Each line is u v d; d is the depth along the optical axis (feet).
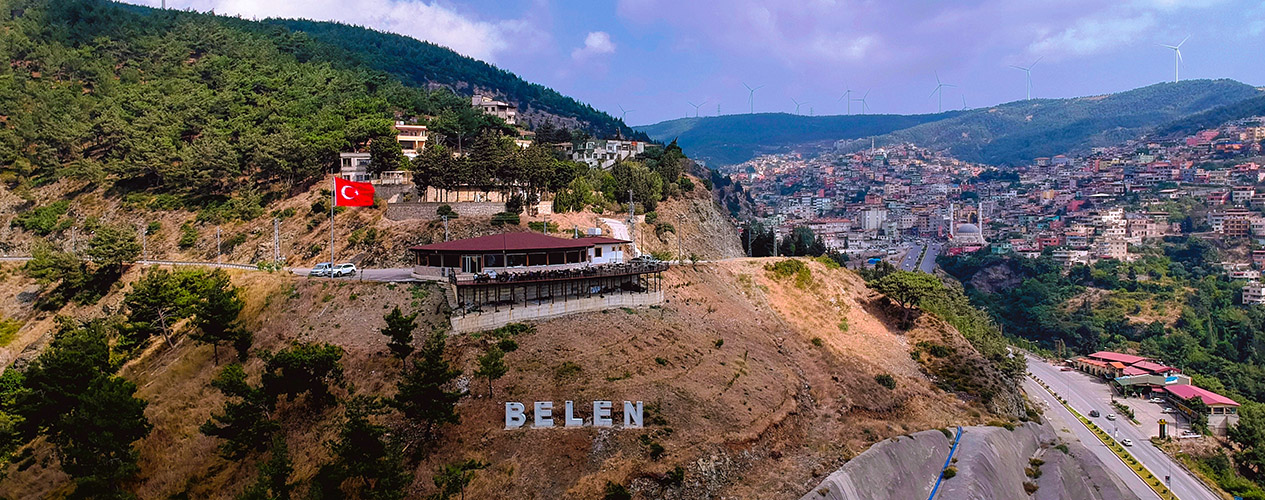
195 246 442.09
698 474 207.72
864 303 428.56
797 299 402.31
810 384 301.02
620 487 191.11
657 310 308.60
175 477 208.23
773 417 250.37
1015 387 414.82
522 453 202.28
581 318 279.49
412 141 617.21
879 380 329.52
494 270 300.61
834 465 237.04
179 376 254.47
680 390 243.19
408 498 190.08
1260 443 429.79
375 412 216.95
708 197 623.36
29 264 364.79
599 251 340.18
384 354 242.17
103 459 188.65
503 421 214.28
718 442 222.28
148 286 294.05
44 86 653.30
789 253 603.26
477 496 188.55
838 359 339.77
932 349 391.45
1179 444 428.97
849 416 286.25
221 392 240.73
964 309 536.83
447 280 290.15
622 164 597.93
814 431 263.90
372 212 434.71
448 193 452.76
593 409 218.59
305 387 219.61
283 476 179.32
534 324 266.36
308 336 262.26
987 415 342.44
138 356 286.46
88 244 420.77
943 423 312.71
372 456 185.06
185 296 298.15
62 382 209.46
